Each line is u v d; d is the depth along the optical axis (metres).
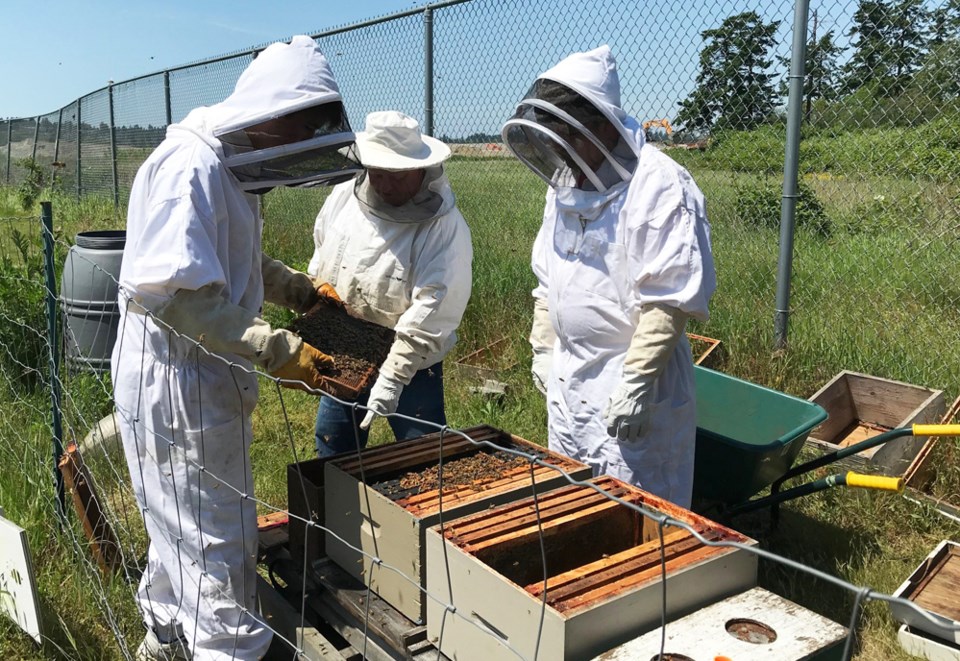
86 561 3.19
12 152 25.55
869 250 6.04
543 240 3.29
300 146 2.21
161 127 12.55
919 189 5.52
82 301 5.12
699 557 1.82
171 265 2.10
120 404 2.48
